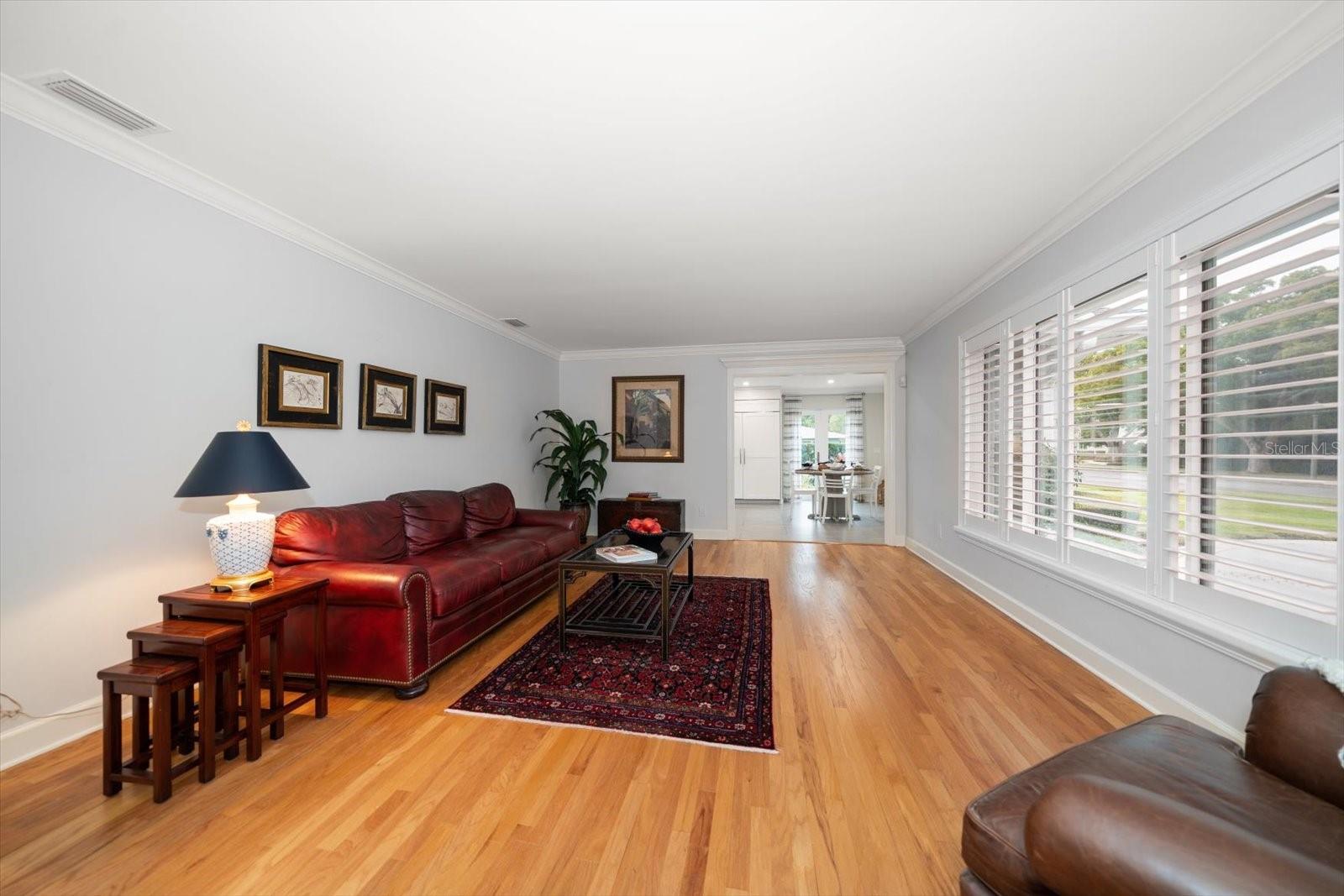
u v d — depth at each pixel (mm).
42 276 1801
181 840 1406
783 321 4961
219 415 2422
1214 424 1879
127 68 1611
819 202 2535
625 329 5324
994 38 1493
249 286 2566
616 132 1969
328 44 1511
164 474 2189
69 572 1882
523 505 5590
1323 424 1507
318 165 2201
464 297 4191
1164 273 2039
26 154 1756
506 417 5230
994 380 3555
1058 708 2129
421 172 2266
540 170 2248
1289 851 597
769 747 1865
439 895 1239
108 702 1575
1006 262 3268
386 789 1637
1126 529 2309
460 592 2547
